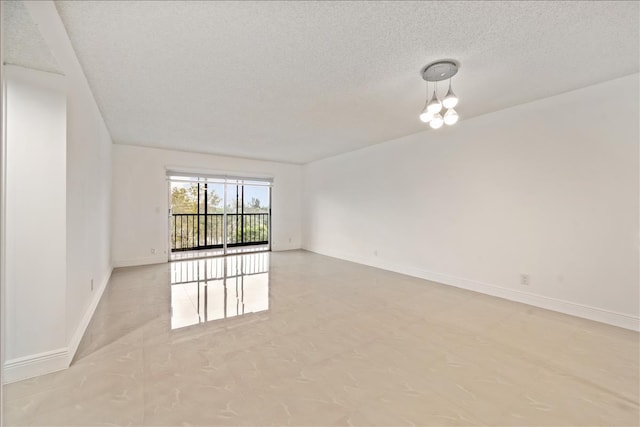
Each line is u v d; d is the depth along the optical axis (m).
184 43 1.95
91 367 1.82
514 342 2.21
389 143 4.71
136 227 4.96
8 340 1.66
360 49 2.04
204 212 6.46
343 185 5.74
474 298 3.27
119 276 4.19
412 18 1.71
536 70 2.35
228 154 5.81
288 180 6.92
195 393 1.59
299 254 6.30
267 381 1.71
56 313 1.78
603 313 2.57
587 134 2.65
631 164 2.43
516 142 3.14
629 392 1.62
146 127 3.88
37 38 1.46
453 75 2.41
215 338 2.26
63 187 1.80
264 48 2.02
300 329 2.44
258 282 3.95
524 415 1.44
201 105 3.08
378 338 2.28
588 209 2.65
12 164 1.67
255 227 7.11
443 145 3.89
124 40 1.91
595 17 1.70
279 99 2.93
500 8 1.62
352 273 4.51
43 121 1.74
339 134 4.29
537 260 2.99
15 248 1.68
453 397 1.58
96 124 2.93
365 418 1.42
